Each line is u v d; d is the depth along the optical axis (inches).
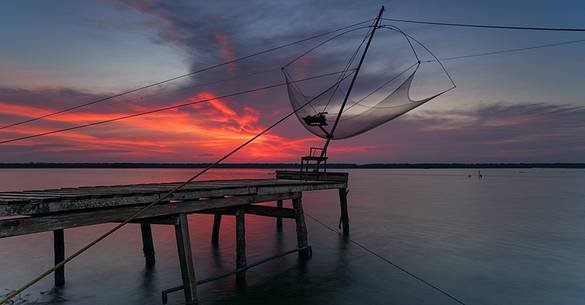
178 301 360.8
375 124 663.1
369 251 572.1
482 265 503.5
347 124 703.7
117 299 366.3
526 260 531.8
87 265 477.1
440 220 903.1
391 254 556.4
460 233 735.7
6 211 221.5
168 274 441.7
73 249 568.7
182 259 329.7
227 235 690.8
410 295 390.0
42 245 590.9
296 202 515.5
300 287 407.8
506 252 578.2
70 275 437.1
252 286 408.8
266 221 860.6
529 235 722.2
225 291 392.8
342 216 705.6
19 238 641.6
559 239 687.7
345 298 378.9
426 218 935.0
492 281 438.0
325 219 911.0
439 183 2974.9
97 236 666.2
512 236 710.5
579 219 937.5
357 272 463.5
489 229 784.9
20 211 227.6
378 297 382.6
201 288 400.5
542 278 450.9
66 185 1937.7
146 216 299.9
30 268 466.0
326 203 1320.1
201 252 555.8
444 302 373.1
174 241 618.2
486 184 2792.8
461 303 371.9
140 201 296.8
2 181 2416.3
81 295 375.6
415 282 430.6
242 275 424.8
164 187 387.2
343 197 701.9
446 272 470.3
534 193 1840.6
